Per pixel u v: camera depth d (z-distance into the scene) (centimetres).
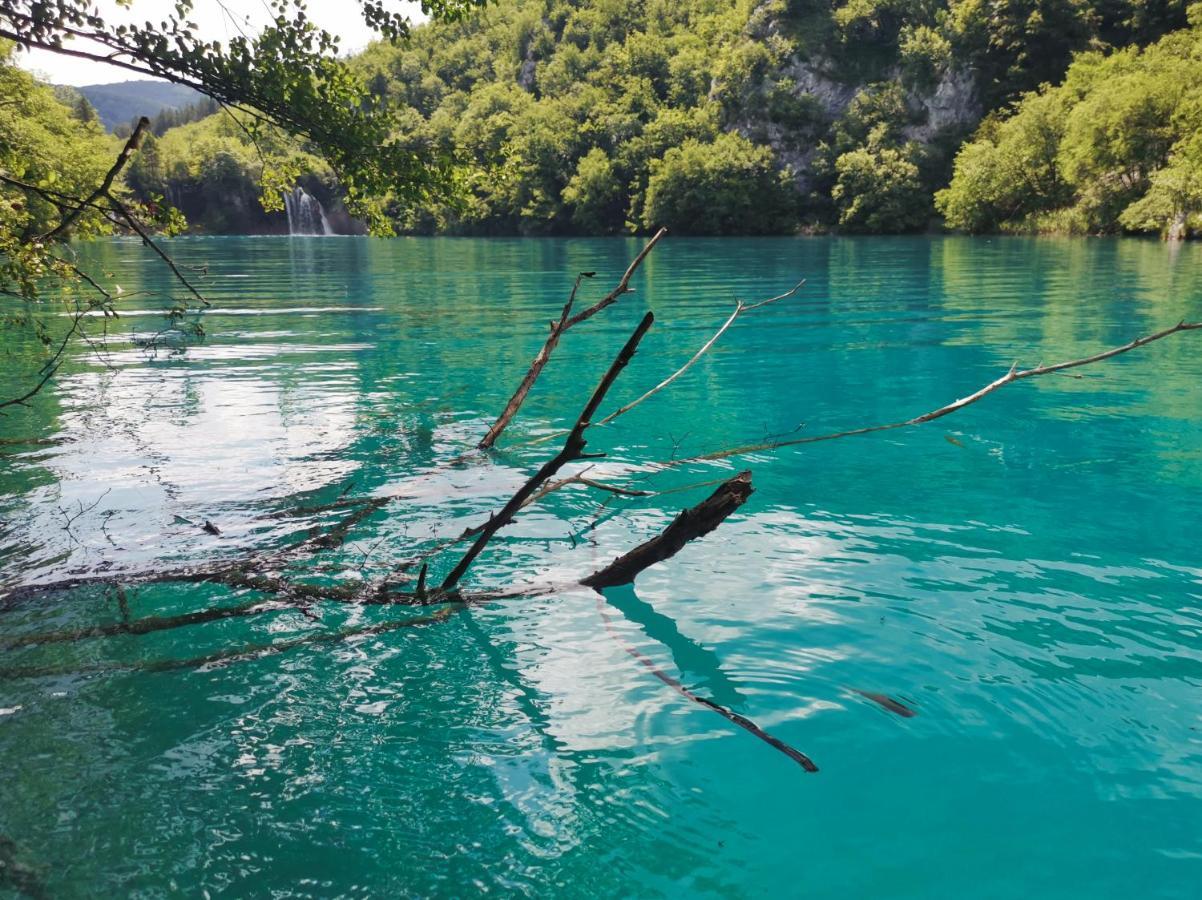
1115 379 819
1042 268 2234
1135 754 251
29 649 324
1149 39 5944
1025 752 252
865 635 326
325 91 551
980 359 952
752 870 208
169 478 537
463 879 206
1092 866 207
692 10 10931
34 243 521
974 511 462
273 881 205
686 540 368
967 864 209
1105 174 4159
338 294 1827
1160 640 317
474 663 311
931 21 6825
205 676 304
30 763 252
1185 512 456
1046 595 357
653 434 646
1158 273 2005
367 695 291
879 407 729
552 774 246
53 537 438
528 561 405
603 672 304
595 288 1928
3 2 440
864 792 237
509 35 12431
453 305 1600
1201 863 208
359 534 443
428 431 659
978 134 5812
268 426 673
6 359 995
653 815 228
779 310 1452
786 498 488
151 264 2731
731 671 302
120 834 221
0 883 203
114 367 942
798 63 6912
